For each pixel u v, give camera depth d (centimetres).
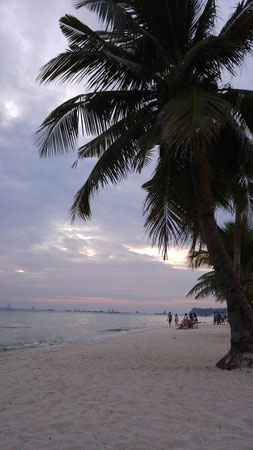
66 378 675
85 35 755
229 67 788
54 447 298
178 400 451
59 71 796
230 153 832
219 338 1758
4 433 337
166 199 803
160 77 809
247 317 709
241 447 292
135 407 425
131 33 798
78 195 867
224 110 594
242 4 729
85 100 835
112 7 725
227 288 733
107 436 325
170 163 827
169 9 779
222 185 914
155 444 302
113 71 812
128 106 877
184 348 1259
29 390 564
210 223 765
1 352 1377
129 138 810
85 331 3522
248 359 671
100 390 538
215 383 553
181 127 581
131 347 1366
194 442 305
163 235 791
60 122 848
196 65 790
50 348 1471
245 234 1633
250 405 420
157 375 662
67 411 418
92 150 885
